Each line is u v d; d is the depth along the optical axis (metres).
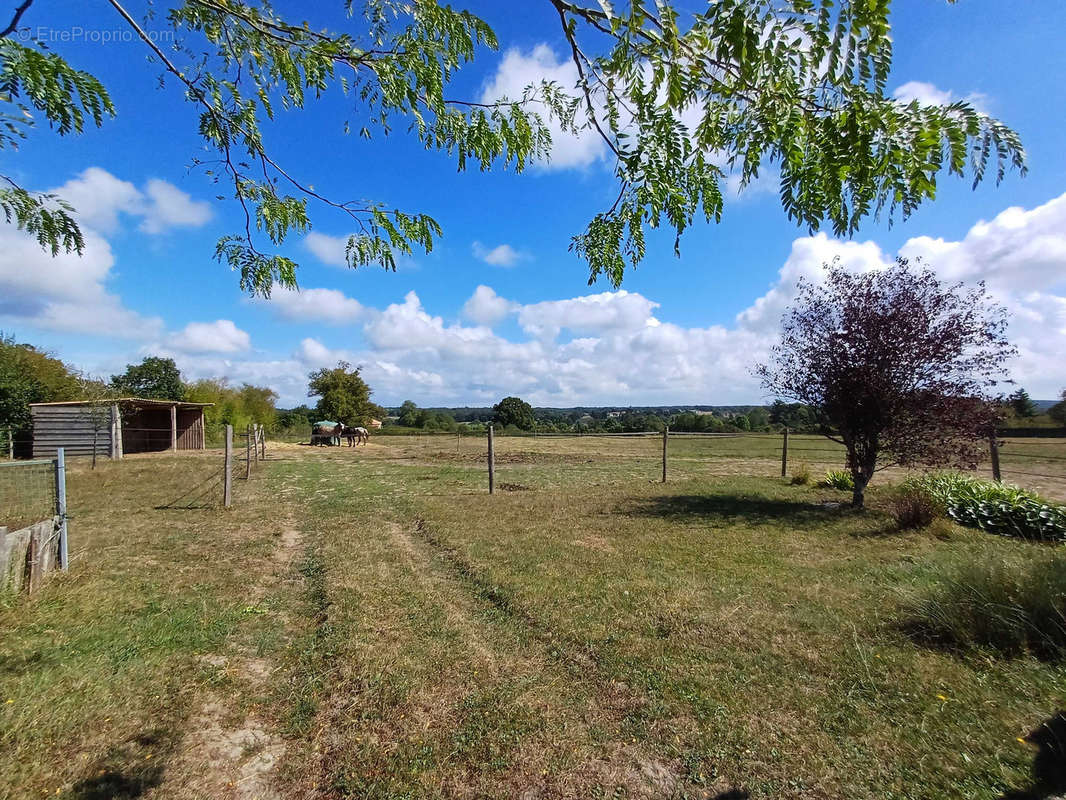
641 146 1.48
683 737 2.57
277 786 2.29
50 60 1.98
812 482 12.24
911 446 8.27
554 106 2.22
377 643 3.68
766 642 3.58
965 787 2.15
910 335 8.02
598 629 3.85
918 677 3.05
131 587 4.88
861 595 4.51
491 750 2.50
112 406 19.97
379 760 2.44
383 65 2.08
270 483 12.97
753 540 6.70
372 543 6.79
